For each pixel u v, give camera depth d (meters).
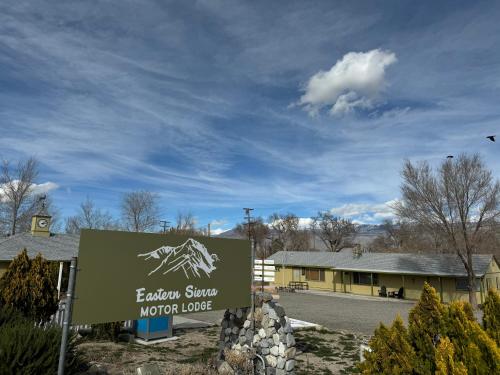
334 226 69.69
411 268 31.88
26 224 39.16
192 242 6.58
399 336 4.56
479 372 3.74
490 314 4.70
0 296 9.12
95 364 7.40
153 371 6.68
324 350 11.02
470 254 25.42
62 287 23.81
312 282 40.62
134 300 5.57
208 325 14.60
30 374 4.68
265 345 7.40
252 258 7.73
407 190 26.80
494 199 24.88
